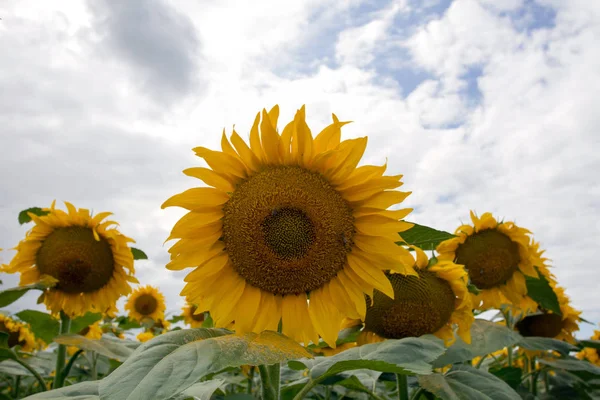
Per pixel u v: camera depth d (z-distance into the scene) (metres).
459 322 0.65
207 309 0.48
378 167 0.47
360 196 0.48
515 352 1.12
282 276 0.48
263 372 0.42
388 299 0.63
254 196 0.48
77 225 0.90
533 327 1.01
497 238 0.89
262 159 0.49
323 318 0.48
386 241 0.48
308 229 0.48
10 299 0.82
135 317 1.64
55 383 0.78
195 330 0.39
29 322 0.94
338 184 0.48
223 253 0.49
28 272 0.89
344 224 0.48
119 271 0.91
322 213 0.47
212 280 0.48
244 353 0.34
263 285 0.48
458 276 0.64
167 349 0.34
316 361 0.53
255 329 0.47
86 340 0.73
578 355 1.28
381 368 0.39
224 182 0.48
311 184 0.48
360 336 0.65
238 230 0.48
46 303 0.88
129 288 0.92
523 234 0.89
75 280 0.87
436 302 0.62
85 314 0.97
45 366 0.99
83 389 0.43
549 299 0.90
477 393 0.54
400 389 0.61
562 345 0.72
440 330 0.65
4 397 0.94
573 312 1.01
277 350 0.35
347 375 0.58
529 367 0.98
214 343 0.35
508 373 0.80
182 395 0.42
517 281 0.89
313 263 0.48
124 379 0.31
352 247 0.49
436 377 0.57
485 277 0.88
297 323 0.48
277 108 0.48
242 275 0.49
